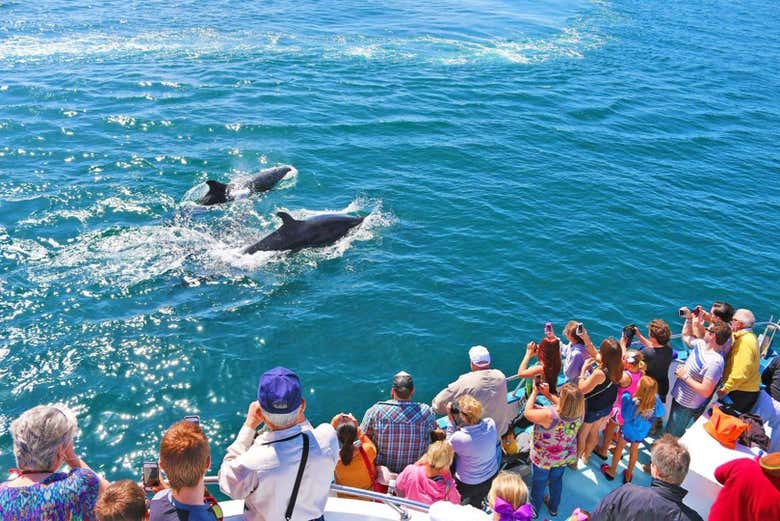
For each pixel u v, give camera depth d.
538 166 23.23
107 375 12.77
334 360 13.60
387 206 19.64
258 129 24.23
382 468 8.39
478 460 8.15
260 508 5.86
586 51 39.84
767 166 25.41
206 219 18.33
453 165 22.66
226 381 12.88
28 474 5.42
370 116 26.27
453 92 30.11
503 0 53.00
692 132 28.19
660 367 9.93
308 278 16.14
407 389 8.69
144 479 6.09
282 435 5.84
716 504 6.44
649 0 59.03
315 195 20.05
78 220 17.75
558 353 8.91
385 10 46.16
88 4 40.72
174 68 30.20
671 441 6.16
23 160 20.84
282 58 32.81
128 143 22.52
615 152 25.31
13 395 12.16
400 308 15.23
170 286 15.48
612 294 16.55
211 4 43.28
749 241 19.72
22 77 27.86
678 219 20.53
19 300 14.57
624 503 6.05
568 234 18.91
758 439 8.12
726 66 39.12
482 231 18.66
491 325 14.90
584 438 9.06
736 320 9.60
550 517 8.78
